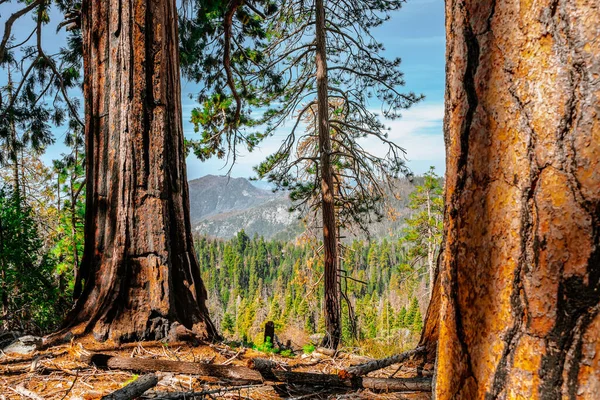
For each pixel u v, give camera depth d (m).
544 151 0.77
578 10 0.74
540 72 0.78
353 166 12.55
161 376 3.15
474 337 0.90
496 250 0.85
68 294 9.59
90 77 4.97
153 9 4.81
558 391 0.74
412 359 3.84
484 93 0.89
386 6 11.49
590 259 0.72
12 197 8.80
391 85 12.22
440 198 28.62
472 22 0.91
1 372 3.34
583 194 0.73
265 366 3.21
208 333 4.71
